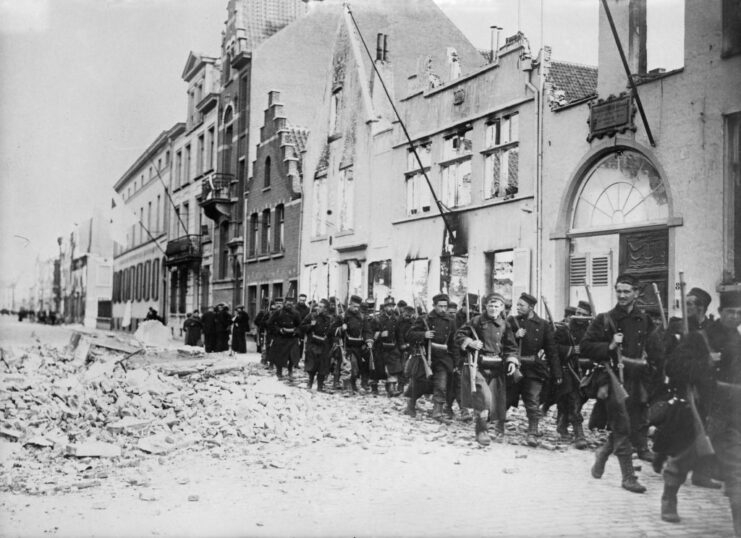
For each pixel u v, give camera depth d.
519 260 17.14
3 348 16.48
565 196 15.87
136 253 58.56
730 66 12.42
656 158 13.68
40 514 6.70
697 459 6.15
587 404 13.32
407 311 14.87
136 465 8.87
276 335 17.78
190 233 45.50
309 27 37.25
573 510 6.57
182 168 47.81
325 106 29.48
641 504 6.79
